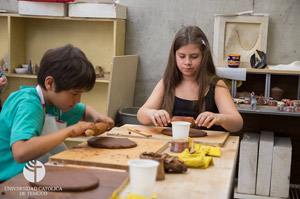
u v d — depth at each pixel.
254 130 3.61
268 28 3.51
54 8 3.46
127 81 3.62
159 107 2.44
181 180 1.23
